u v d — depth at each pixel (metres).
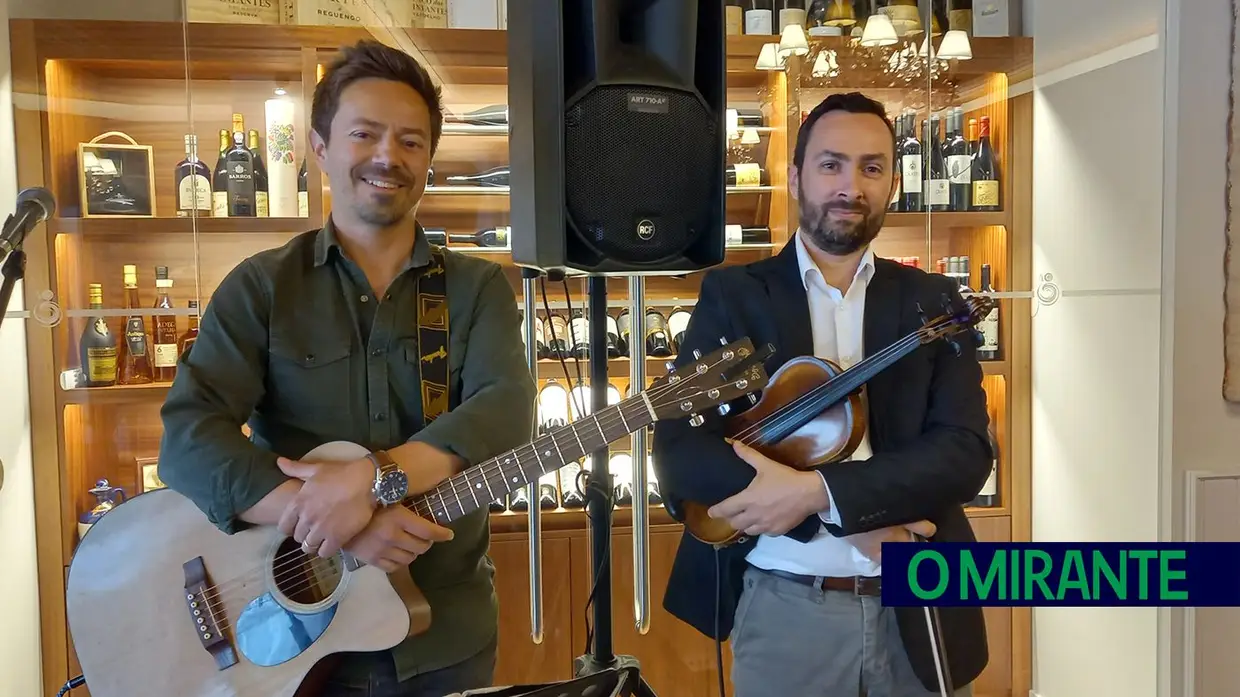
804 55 2.23
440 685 1.24
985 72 2.31
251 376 1.21
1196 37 1.98
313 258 1.28
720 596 1.40
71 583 1.23
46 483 2.07
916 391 1.29
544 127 1.11
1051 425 2.31
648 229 1.14
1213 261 2.01
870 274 1.39
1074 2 2.20
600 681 1.04
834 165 1.35
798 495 1.18
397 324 1.27
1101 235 2.17
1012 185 2.32
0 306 1.27
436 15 2.21
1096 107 2.16
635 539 1.37
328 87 1.25
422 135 1.25
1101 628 2.18
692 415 1.21
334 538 1.07
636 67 1.13
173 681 1.20
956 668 1.32
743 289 1.38
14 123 2.04
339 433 1.24
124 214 2.15
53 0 2.12
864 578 1.30
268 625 1.20
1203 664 2.00
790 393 1.27
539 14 1.10
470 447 1.16
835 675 1.31
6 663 2.04
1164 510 2.02
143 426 2.30
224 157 2.19
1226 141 1.99
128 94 2.23
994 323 2.38
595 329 1.29
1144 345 2.06
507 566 2.17
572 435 1.19
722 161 1.18
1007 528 2.38
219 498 1.11
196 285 2.28
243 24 2.08
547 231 1.13
